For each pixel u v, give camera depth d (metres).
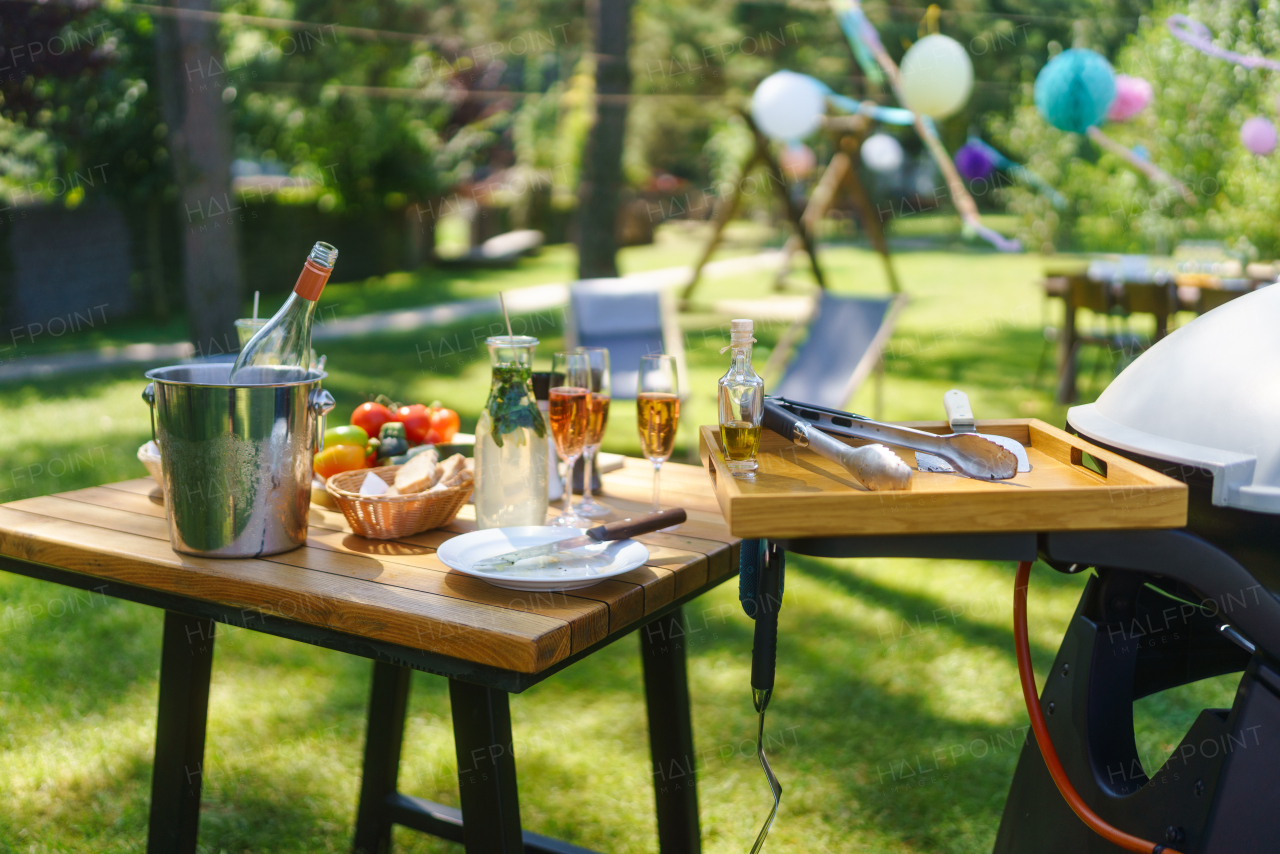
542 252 17.66
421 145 14.02
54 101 10.27
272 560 1.48
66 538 1.55
